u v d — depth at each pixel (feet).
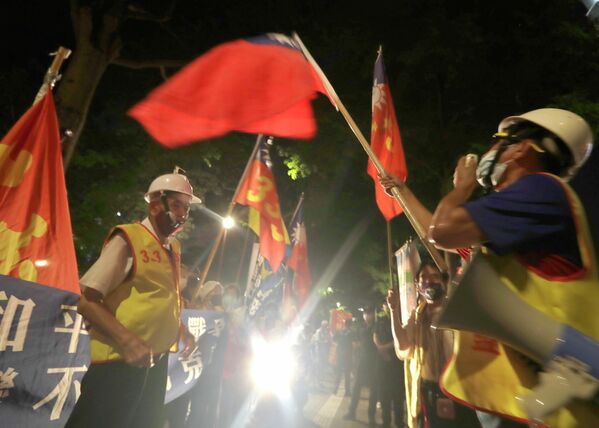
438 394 14.76
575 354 6.34
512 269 7.00
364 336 39.60
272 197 28.96
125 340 10.66
